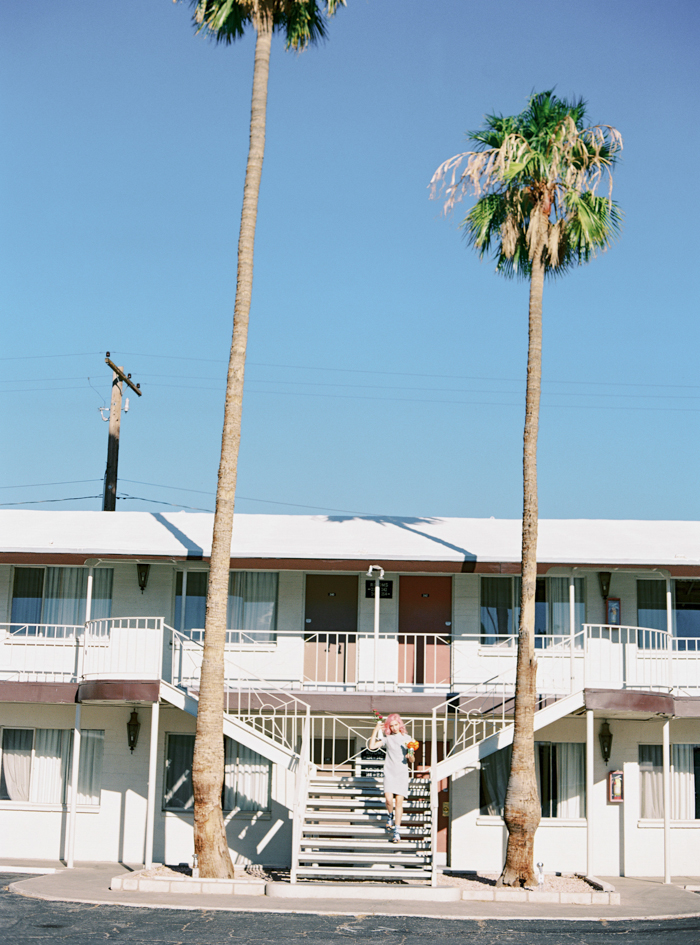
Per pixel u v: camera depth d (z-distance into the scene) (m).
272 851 20.22
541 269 17.84
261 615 21.17
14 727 21.11
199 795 16.02
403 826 17.39
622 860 20.39
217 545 16.42
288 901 14.80
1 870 18.45
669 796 19.66
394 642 21.00
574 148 17.86
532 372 17.56
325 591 21.47
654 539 22.09
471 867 20.16
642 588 21.30
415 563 19.83
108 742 20.84
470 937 12.52
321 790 18.16
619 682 18.77
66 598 21.48
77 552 19.95
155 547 20.06
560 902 15.58
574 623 20.92
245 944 11.67
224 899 14.85
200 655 20.92
